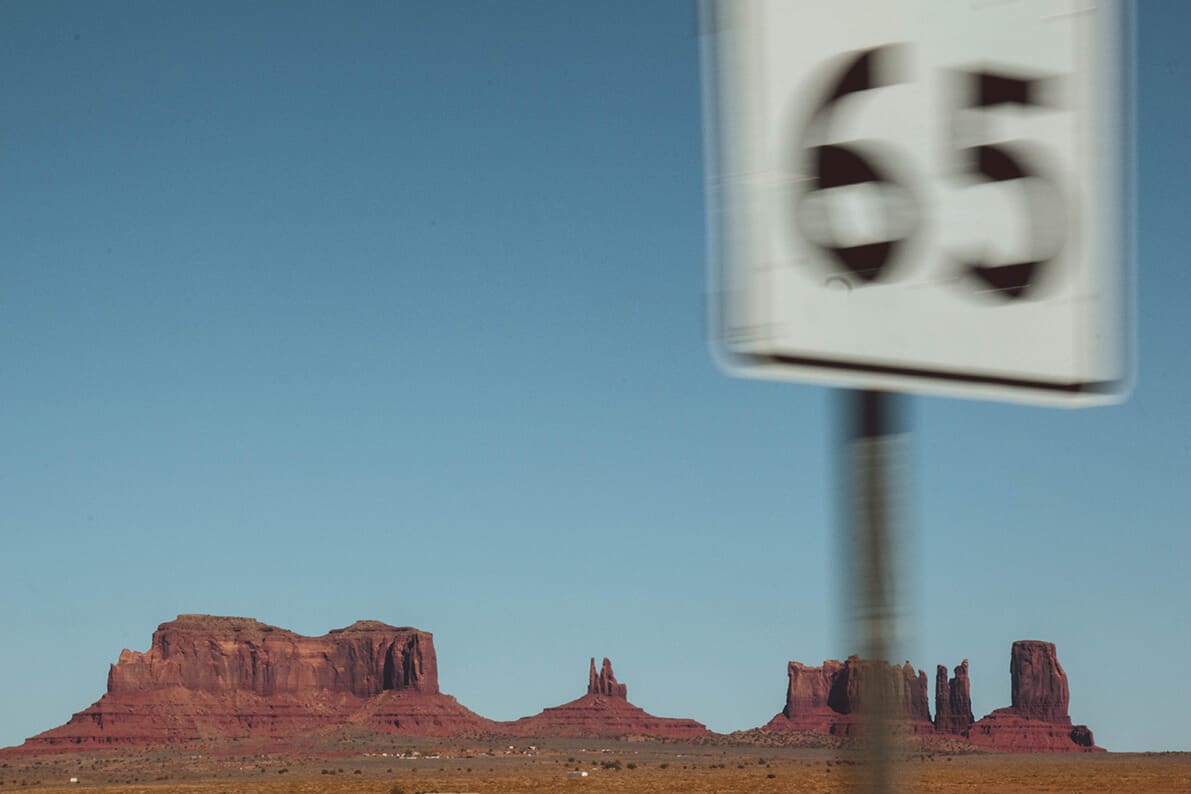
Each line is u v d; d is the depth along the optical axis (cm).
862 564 827
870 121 824
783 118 812
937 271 832
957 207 835
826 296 815
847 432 825
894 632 823
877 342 822
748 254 805
